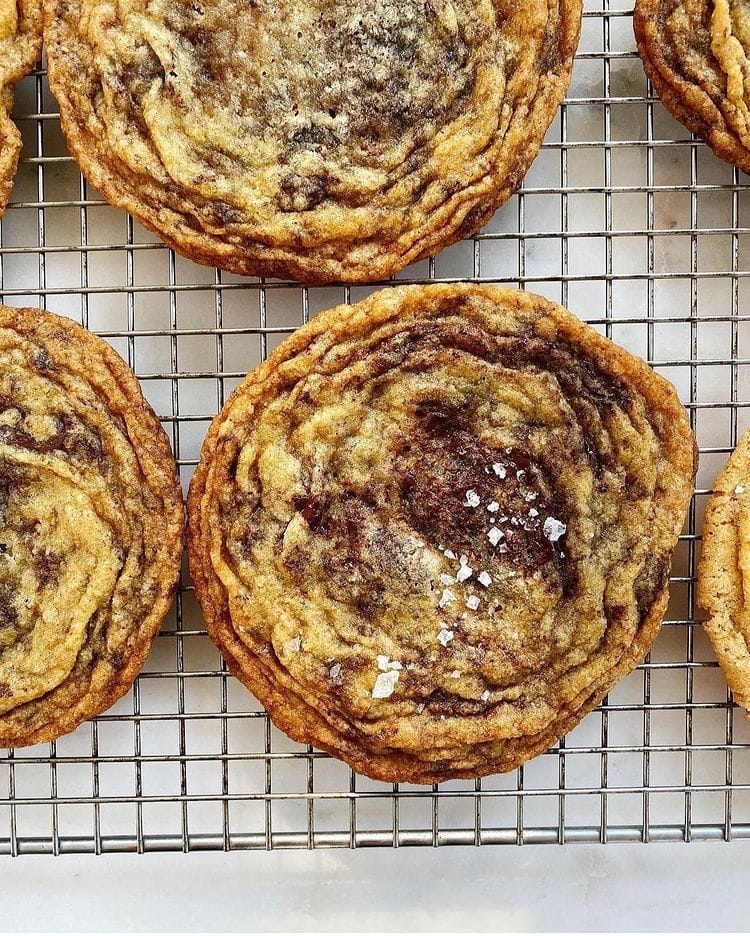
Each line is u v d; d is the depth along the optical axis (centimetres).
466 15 28
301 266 28
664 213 31
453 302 27
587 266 31
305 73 28
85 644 27
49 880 31
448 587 27
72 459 27
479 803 30
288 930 31
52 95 30
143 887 31
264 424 27
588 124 31
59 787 31
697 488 31
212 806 31
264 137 28
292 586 27
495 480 27
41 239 30
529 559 27
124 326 31
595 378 28
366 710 27
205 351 31
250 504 27
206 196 28
